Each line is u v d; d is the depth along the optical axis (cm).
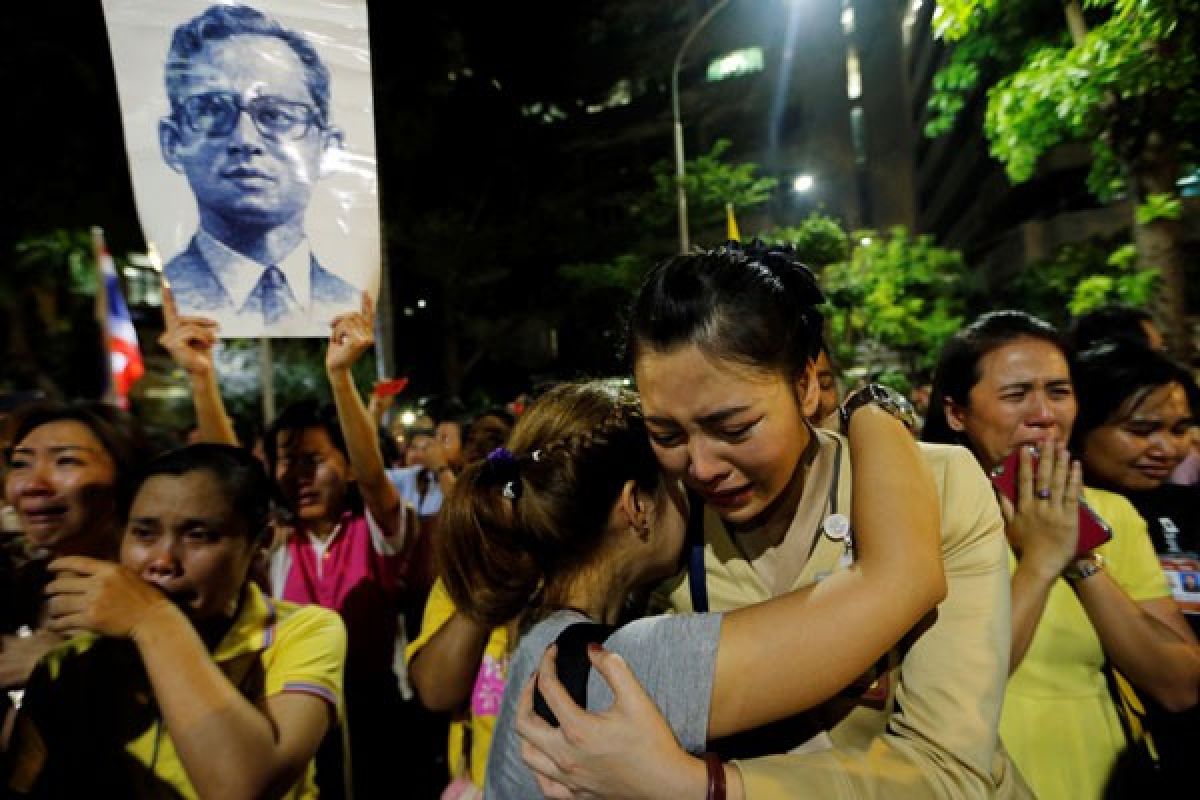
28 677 171
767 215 2320
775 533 126
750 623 101
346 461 307
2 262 1110
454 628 174
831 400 199
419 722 326
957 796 100
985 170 2939
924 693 108
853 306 1669
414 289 1848
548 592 128
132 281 1520
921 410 997
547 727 102
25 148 941
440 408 666
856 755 104
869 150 3628
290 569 297
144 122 176
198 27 179
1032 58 450
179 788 159
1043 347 181
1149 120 451
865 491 109
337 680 172
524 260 1816
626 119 2642
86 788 162
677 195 1441
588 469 121
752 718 98
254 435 698
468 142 1778
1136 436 204
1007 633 112
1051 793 164
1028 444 178
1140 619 155
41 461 200
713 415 104
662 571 133
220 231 182
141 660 163
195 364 193
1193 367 511
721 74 2650
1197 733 173
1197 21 336
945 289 2064
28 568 185
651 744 96
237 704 145
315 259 190
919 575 100
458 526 130
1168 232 517
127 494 168
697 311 103
